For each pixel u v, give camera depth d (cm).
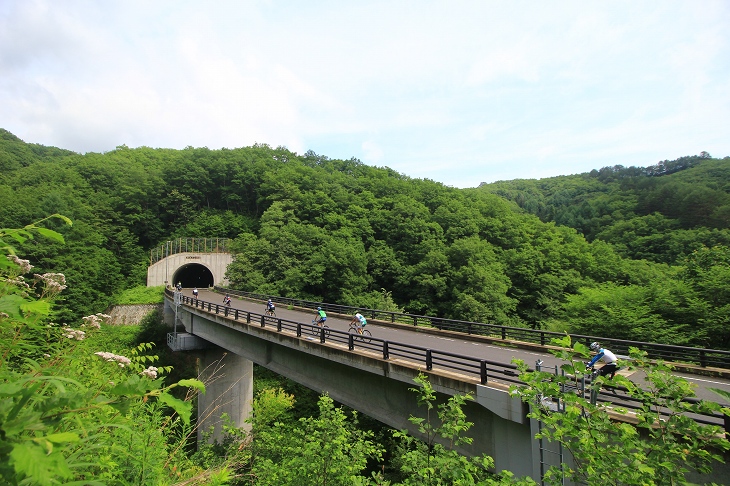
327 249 5012
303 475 816
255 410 1911
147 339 3994
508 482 527
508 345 1675
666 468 393
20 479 157
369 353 1329
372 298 4638
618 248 6178
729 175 9150
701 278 2166
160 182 7369
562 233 6506
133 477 425
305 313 3047
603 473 409
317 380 1609
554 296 4622
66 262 4062
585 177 16238
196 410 2622
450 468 588
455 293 4506
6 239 195
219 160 8325
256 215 8112
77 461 278
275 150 10694
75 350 401
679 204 7119
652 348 1416
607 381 456
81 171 7538
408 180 8925
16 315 205
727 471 609
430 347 1659
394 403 1218
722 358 1354
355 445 855
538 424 805
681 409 407
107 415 392
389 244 6022
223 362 2678
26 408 173
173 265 5700
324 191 7106
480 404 934
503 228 6344
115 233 6191
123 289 5278
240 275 4956
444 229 6234
